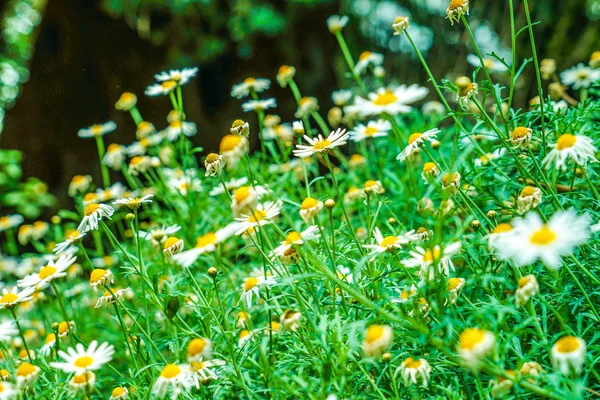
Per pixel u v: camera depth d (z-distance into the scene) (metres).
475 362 0.68
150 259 1.16
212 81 2.14
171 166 1.24
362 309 0.81
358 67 1.26
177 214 1.20
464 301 0.83
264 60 2.12
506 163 0.90
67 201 2.16
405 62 2.28
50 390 0.86
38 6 2.64
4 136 2.27
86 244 1.63
